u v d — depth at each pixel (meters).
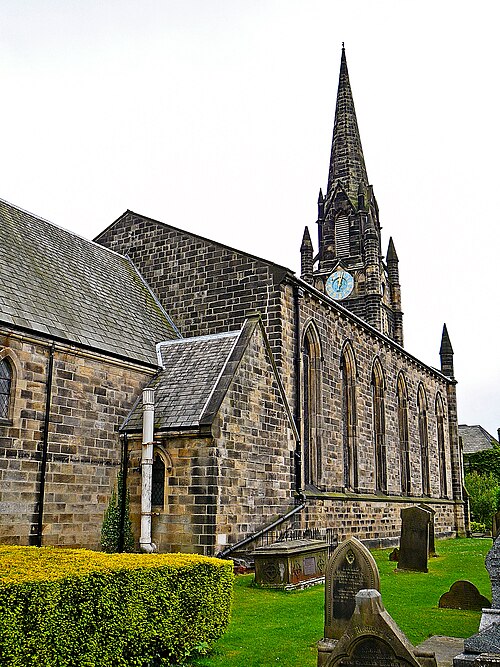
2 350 21.19
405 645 9.64
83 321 25.78
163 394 26.08
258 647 12.99
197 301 33.56
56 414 22.86
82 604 9.90
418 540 25.91
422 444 53.19
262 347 27.66
